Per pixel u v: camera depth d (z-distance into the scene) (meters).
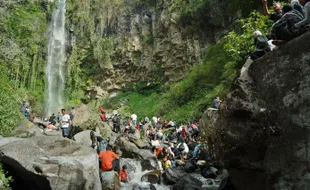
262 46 6.73
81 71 44.16
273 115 5.82
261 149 6.43
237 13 31.12
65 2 46.22
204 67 29.48
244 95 6.48
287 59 5.62
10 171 8.62
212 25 35.47
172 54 38.62
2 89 12.84
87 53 44.56
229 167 7.64
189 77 31.27
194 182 11.18
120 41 44.25
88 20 45.38
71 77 43.22
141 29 43.22
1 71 15.25
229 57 26.25
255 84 6.45
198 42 36.19
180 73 37.59
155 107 33.53
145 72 41.91
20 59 19.56
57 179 7.88
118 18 45.06
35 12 17.66
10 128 11.80
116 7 45.59
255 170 6.78
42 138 9.83
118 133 20.12
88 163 8.40
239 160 7.09
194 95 28.59
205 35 36.12
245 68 7.21
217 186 10.55
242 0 25.81
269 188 5.90
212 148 9.20
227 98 7.00
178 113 27.64
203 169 12.59
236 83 6.78
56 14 44.84
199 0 35.72
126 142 15.83
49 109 39.28
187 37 37.16
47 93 40.12
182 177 11.88
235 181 7.61
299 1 6.13
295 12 5.84
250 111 6.32
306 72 5.21
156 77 40.47
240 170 7.24
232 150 7.18
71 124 17.67
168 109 30.39
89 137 15.34
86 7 46.03
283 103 5.62
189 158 15.78
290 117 5.44
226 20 33.50
